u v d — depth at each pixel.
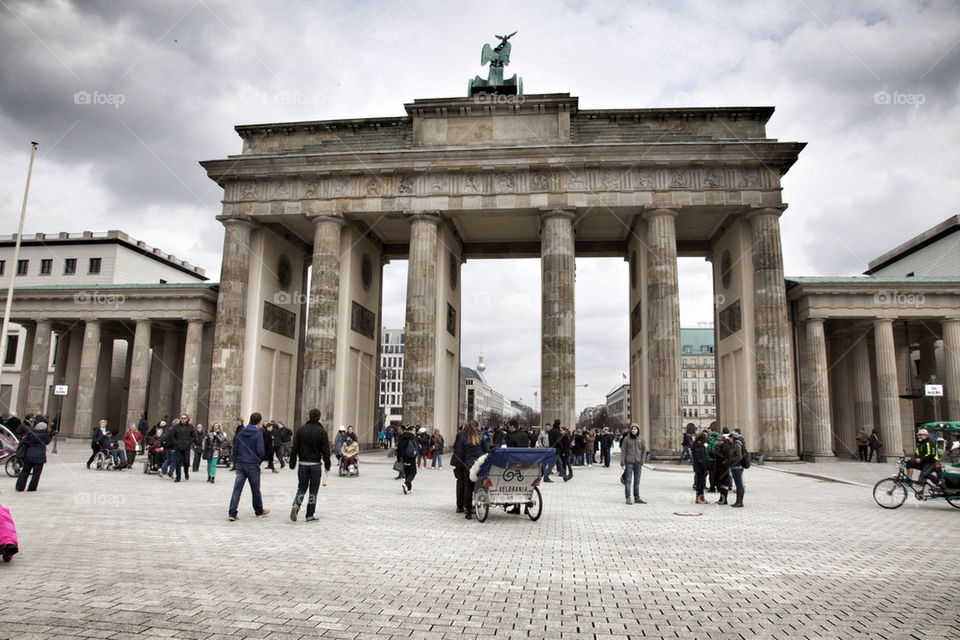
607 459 47.59
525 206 55.41
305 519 19.31
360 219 60.22
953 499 23.97
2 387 91.06
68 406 73.38
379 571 12.54
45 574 11.61
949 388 54.00
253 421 19.92
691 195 54.34
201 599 10.20
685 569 13.18
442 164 55.78
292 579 11.70
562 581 12.01
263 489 28.52
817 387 53.81
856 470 43.47
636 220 60.34
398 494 27.14
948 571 13.15
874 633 9.07
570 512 22.31
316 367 55.16
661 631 9.09
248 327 59.28
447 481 33.69
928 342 65.94
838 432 64.69
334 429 56.38
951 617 9.88
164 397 73.12
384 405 196.50
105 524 17.52
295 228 64.88
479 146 56.59
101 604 9.77
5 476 31.73
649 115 56.47
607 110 56.53
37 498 22.94
